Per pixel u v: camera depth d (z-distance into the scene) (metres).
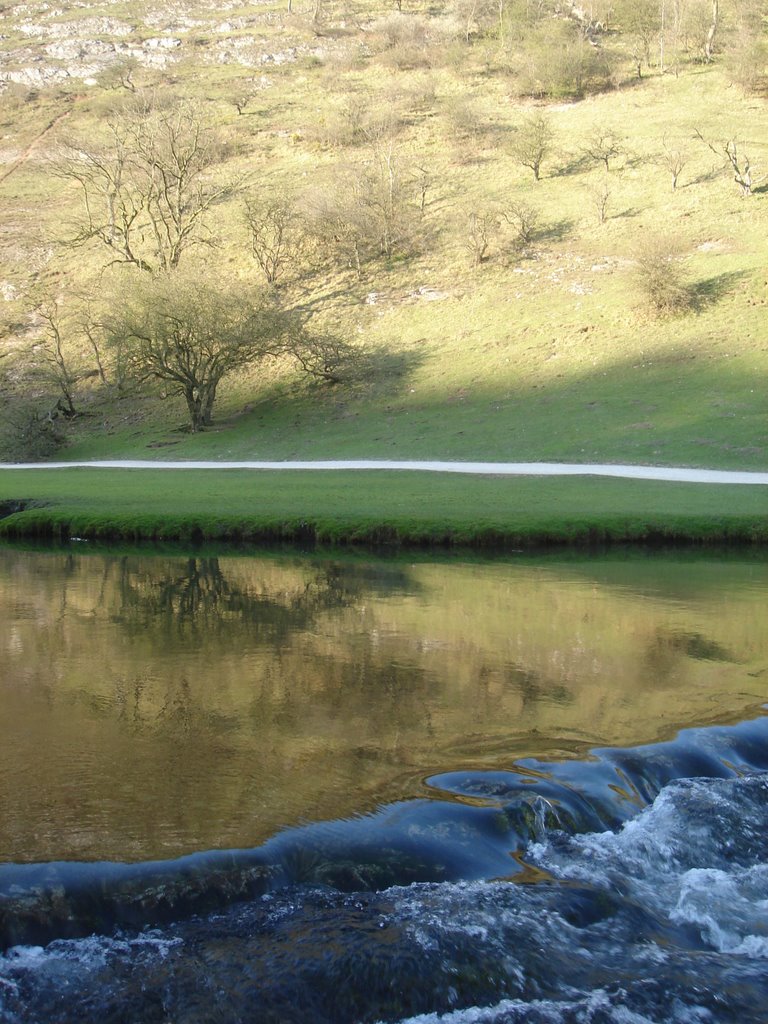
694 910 7.42
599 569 22.53
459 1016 6.09
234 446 55.38
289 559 24.28
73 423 65.25
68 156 98.06
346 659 13.73
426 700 11.62
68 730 10.38
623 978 6.51
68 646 14.50
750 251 64.75
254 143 103.06
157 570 22.45
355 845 7.60
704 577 21.31
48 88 126.31
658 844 8.16
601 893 7.43
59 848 7.41
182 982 6.11
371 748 9.82
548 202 79.81
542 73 103.75
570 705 11.48
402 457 48.38
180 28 145.38
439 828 7.92
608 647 14.55
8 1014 5.79
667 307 59.69
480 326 65.12
